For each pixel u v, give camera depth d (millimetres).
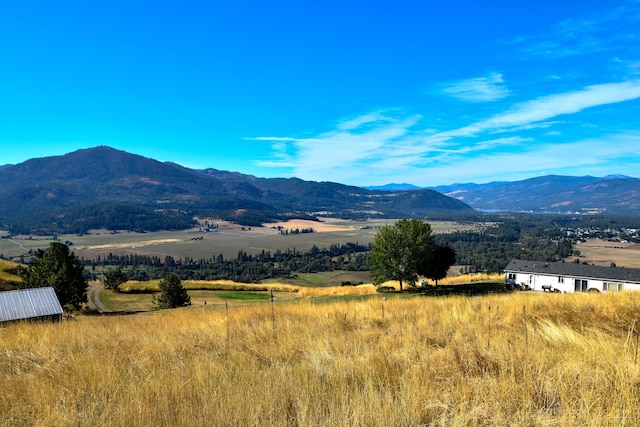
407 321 9297
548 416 3451
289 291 62250
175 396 4285
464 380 4438
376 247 46875
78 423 3779
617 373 4121
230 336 8055
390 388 4211
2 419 3998
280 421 3592
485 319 8883
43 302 25719
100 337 9102
